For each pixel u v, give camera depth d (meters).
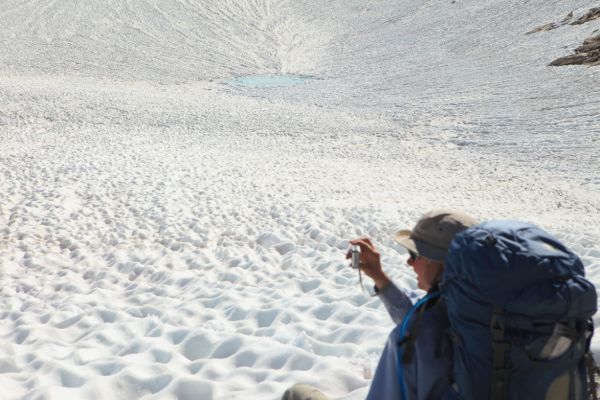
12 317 6.76
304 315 6.34
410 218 12.48
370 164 25.73
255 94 55.22
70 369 4.89
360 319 6.00
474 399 2.32
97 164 19.95
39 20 86.50
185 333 5.66
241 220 12.21
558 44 59.78
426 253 2.68
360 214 12.77
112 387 4.61
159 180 17.03
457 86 51.38
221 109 43.25
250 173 20.36
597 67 49.44
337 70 68.44
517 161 26.98
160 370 4.86
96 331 5.85
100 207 13.18
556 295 2.22
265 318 6.29
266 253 9.51
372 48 76.75
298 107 45.88
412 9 90.38
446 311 2.50
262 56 77.75
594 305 2.31
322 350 5.26
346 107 46.00
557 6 73.75
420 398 2.48
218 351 5.27
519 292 2.25
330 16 92.56
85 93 47.09
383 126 37.34
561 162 26.39
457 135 34.03
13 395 4.58
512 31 70.06
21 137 30.52
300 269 8.64
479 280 2.28
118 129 34.53
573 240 10.15
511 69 55.06
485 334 2.30
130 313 6.68
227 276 8.23
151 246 10.23
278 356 4.93
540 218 14.43
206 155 25.55
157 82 64.81
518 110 39.66
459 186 20.44
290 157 26.78
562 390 2.30
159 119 38.22
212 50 79.88
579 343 2.31
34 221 11.80
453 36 73.75
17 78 60.75
